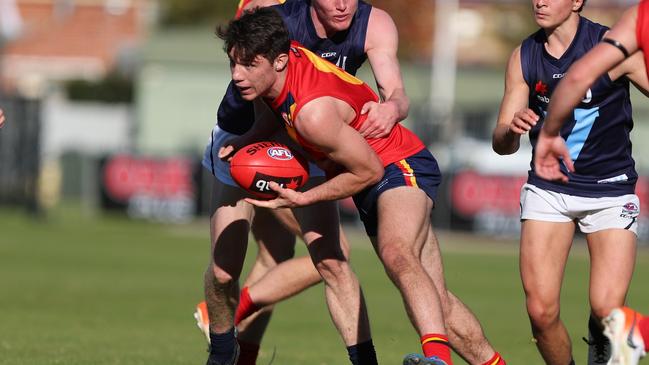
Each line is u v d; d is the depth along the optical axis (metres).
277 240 28.31
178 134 126.25
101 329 38.34
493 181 80.12
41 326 38.38
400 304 48.41
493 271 63.34
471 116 123.38
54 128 138.12
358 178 22.62
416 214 23.23
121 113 140.50
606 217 24.08
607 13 134.88
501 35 149.12
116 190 86.81
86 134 139.25
